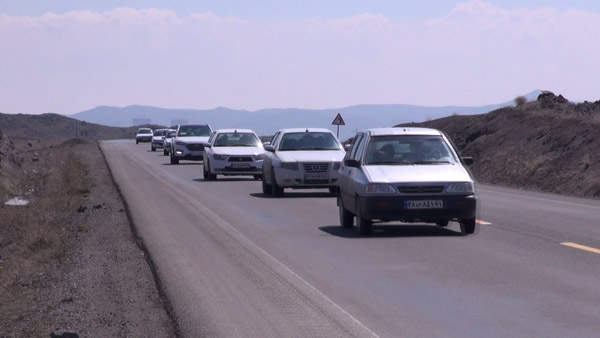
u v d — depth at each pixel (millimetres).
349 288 31875
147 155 180750
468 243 43594
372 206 46156
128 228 52969
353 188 48219
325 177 74250
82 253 42906
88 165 133125
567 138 104750
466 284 32312
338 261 38219
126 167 128750
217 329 25766
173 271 36000
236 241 45281
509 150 113938
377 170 47875
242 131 103312
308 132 79562
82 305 30344
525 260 37844
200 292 31469
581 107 122625
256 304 29219
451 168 48156
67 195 74125
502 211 60969
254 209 63125
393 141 50219
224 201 70000
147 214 59562
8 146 114938
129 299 31125
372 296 30297
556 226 51156
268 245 43688
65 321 27828
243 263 37938
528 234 47188
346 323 26234
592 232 48062
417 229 50188
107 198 75062
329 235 47656
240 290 31750
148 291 32562
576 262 37125
